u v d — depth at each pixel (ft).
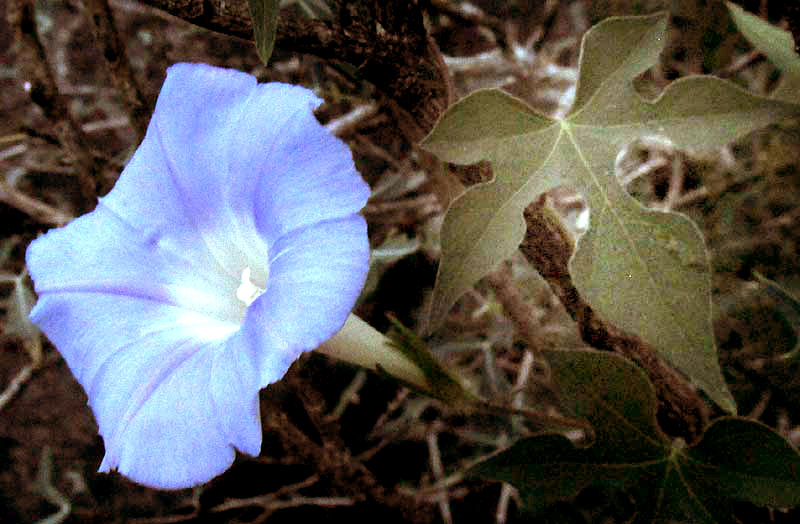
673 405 0.79
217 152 0.78
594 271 0.67
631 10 1.19
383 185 1.41
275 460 1.47
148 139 0.83
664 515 0.76
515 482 0.76
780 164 1.26
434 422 1.46
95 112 1.69
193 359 0.79
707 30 1.10
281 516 1.63
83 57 1.67
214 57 1.48
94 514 1.59
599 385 0.74
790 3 0.75
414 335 0.83
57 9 1.65
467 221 0.68
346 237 0.67
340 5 0.74
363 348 0.83
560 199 1.18
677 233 0.66
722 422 0.74
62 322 0.83
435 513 1.40
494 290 1.03
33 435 1.77
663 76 1.15
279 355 0.67
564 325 1.14
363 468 1.32
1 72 1.63
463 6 1.35
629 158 1.24
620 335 0.78
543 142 0.70
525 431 1.35
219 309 0.87
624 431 0.75
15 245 1.49
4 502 1.78
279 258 0.70
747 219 1.27
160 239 0.85
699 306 0.65
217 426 0.72
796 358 1.07
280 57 1.29
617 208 0.68
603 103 0.69
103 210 0.85
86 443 1.78
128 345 0.82
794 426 1.19
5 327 1.40
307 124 0.72
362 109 1.27
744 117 0.67
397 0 0.74
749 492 0.74
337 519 1.58
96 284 0.83
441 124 0.69
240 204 0.79
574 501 1.14
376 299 1.42
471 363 1.47
